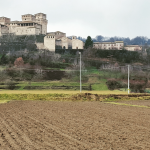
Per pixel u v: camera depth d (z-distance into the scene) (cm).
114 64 16075
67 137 2114
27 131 2338
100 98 5928
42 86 11056
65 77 13325
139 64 17112
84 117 3142
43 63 16188
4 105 4531
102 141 1997
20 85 11156
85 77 13200
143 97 6244
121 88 11181
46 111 3709
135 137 2127
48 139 2050
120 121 2869
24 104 4725
